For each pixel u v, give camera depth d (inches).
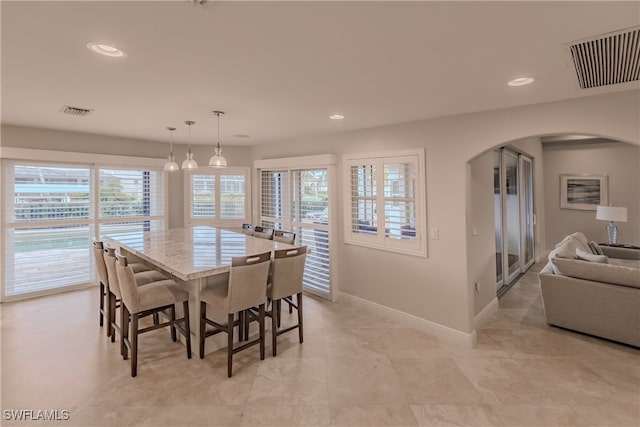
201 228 202.1
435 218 133.6
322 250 181.0
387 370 107.0
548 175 279.1
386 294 152.5
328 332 136.3
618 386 97.9
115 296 123.7
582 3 51.8
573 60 75.0
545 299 141.3
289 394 94.2
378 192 153.3
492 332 137.3
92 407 87.7
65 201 179.8
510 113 114.3
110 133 180.1
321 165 177.0
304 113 127.0
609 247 220.1
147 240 155.9
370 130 156.9
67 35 63.5
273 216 219.0
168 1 51.2
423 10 54.2
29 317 146.1
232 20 57.7
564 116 104.3
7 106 119.6
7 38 64.7
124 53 72.2
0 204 160.1
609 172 253.6
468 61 76.0
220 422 82.7
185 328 114.7
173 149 220.1
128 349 113.5
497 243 191.3
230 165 231.8
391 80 89.4
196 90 99.1
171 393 94.0
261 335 112.3
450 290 129.5
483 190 150.6
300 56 73.7
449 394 94.3
